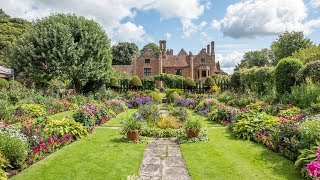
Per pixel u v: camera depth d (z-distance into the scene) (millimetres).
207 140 9477
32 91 19750
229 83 30469
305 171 5809
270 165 6707
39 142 7516
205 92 30594
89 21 27125
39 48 24594
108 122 13695
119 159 7430
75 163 6988
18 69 25281
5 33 49031
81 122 10758
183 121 12836
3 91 18797
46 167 6629
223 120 13133
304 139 6809
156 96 23875
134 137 9383
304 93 14016
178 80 34750
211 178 6109
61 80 27578
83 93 26109
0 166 5922
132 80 31391
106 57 27141
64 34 24734
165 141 9711
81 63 25391
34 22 26797
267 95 18438
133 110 19656
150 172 6574
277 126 8578
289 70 16516
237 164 6898
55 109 16297
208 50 57938
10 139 6504
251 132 9352
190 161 7266
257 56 74188
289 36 46312
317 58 18859
